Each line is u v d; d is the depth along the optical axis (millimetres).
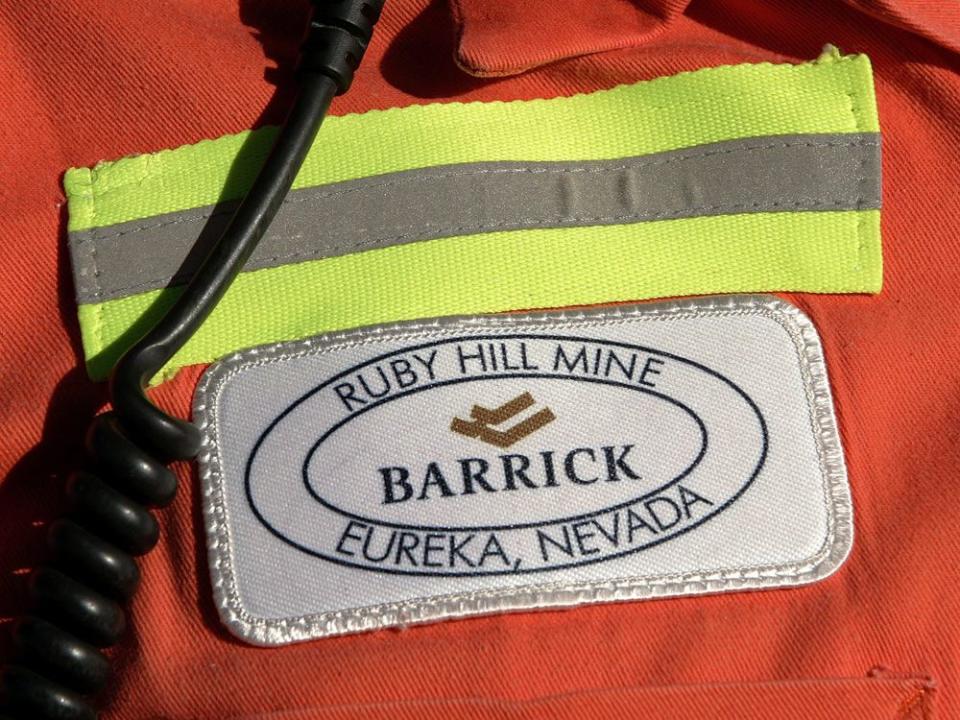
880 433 543
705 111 575
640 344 532
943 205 585
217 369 525
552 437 513
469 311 536
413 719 490
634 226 555
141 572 512
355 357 524
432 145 560
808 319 547
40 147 568
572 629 504
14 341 543
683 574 500
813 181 563
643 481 508
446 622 501
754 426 521
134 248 543
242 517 506
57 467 550
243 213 502
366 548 499
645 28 584
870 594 515
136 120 576
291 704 491
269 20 612
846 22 606
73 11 582
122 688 502
